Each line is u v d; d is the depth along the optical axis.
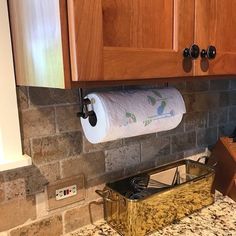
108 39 0.52
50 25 0.50
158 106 0.81
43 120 0.76
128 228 0.82
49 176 0.80
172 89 0.89
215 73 0.71
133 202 0.79
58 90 0.78
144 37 0.58
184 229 0.87
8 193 0.74
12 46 0.68
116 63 0.53
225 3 0.69
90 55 0.49
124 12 0.54
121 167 0.95
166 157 1.09
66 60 0.49
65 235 0.85
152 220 0.84
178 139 1.12
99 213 0.92
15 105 0.71
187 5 0.62
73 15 0.46
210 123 1.23
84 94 0.82
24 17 0.60
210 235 0.83
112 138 0.75
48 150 0.79
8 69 0.69
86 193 0.88
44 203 0.80
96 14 0.49
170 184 1.00
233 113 1.32
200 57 0.67
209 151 1.24
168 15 0.60
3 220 0.74
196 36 0.65
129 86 0.90
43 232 0.81
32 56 0.60
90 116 0.75
